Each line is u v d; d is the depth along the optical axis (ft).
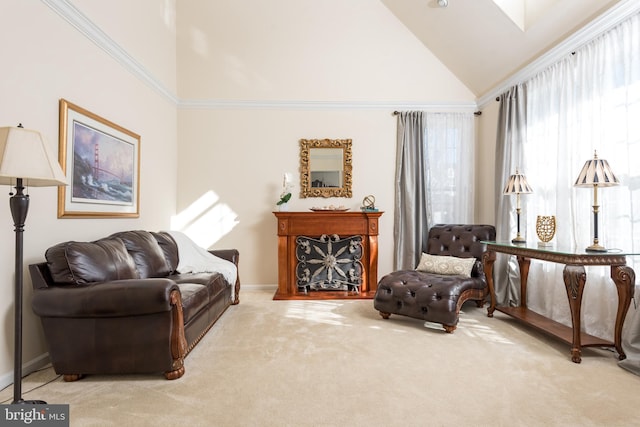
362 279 14.76
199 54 15.44
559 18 10.01
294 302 13.34
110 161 10.22
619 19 8.54
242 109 15.57
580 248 9.25
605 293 8.86
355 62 15.64
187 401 6.06
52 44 8.00
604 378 6.97
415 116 15.44
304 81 15.60
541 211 11.51
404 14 14.88
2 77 6.78
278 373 7.17
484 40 12.82
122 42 10.89
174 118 15.21
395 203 15.48
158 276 10.09
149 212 12.91
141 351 6.81
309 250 14.82
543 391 6.42
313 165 15.58
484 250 12.51
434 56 15.62
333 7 15.58
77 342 6.77
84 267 7.14
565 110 10.36
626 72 8.36
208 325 9.29
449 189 15.60
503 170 13.11
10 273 6.97
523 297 11.25
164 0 14.12
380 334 9.67
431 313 9.95
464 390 6.45
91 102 9.44
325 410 5.77
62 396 6.26
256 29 15.52
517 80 12.80
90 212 9.29
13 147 5.14
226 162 15.53
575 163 9.98
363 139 15.66
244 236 15.53
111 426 5.32
